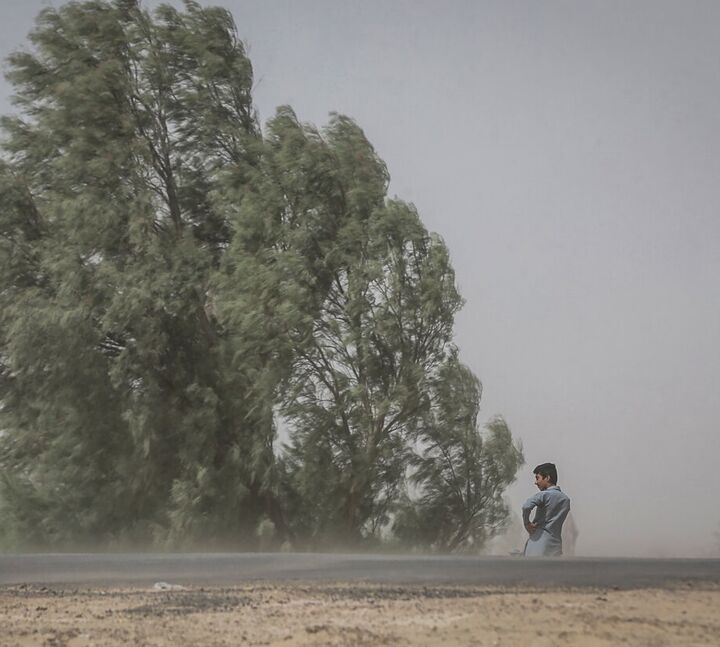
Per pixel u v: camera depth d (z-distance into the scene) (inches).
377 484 1400.1
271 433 1325.0
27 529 1314.0
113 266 1302.9
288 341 1290.6
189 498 1259.2
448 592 303.4
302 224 1357.0
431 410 1386.6
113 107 1397.6
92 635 233.0
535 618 236.8
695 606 259.3
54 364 1261.1
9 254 1320.1
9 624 256.7
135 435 1261.1
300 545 1360.7
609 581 334.3
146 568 405.1
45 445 1348.4
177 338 1357.0
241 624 243.1
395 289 1334.9
